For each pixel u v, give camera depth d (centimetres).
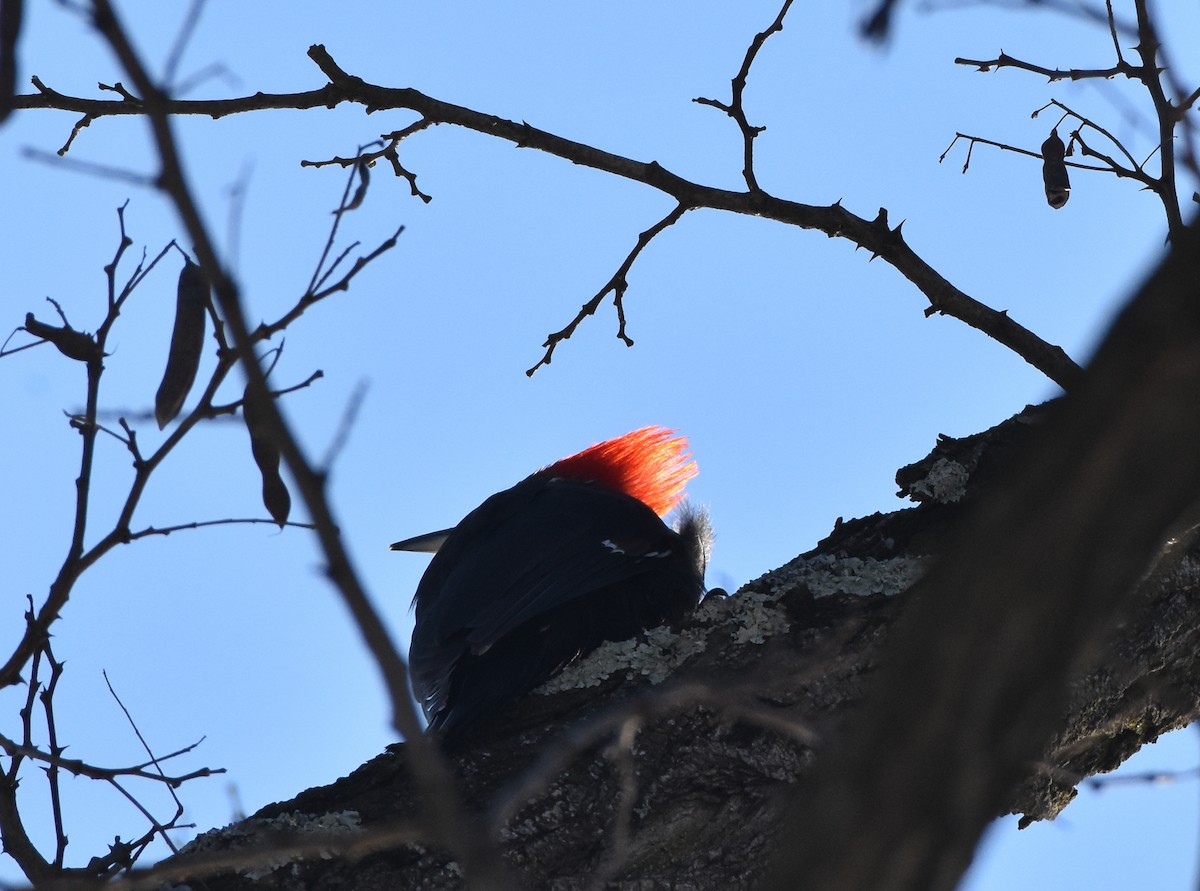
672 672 776
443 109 975
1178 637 774
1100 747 811
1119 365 319
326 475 361
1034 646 332
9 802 722
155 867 486
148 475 547
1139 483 321
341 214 538
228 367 528
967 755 337
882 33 383
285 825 714
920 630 343
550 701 788
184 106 950
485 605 916
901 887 339
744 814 708
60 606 573
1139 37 823
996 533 334
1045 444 331
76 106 917
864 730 347
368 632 356
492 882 354
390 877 686
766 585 812
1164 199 838
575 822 708
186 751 718
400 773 755
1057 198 908
